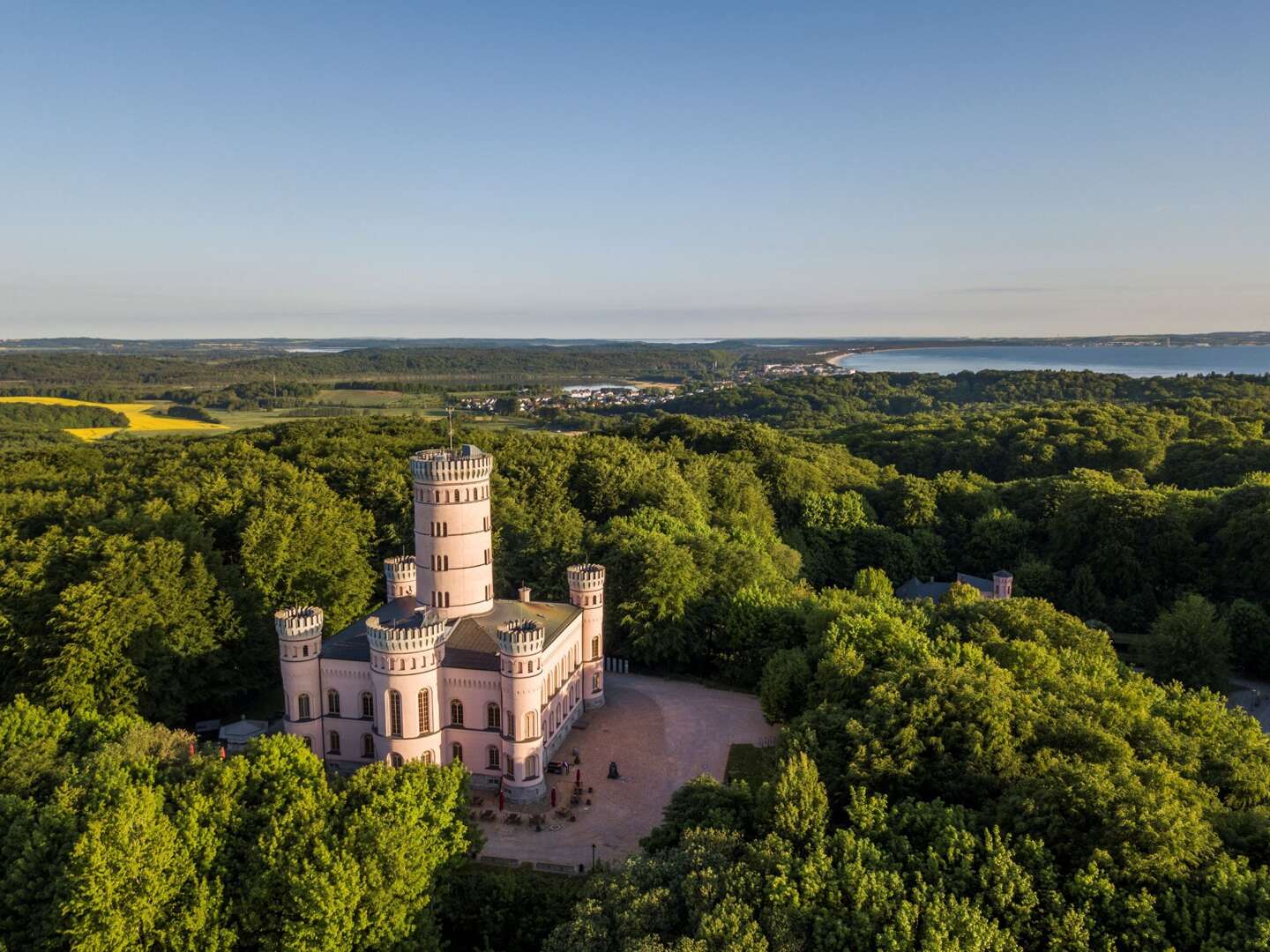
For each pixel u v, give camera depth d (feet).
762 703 307.78
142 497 447.42
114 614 298.76
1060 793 190.08
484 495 298.15
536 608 321.93
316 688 281.54
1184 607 363.97
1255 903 160.97
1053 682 260.42
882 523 593.42
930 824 190.70
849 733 224.74
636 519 453.99
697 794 211.82
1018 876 169.58
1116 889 168.86
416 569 302.66
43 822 179.32
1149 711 253.44
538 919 195.00
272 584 358.64
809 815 190.80
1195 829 179.63
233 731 299.58
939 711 226.99
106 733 234.99
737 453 648.79
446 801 202.39
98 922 161.68
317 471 526.57
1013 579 481.46
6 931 168.76
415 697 267.59
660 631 368.07
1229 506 472.44
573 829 253.65
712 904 167.94
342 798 197.16
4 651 297.74
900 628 290.76
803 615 358.02
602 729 322.14
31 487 499.92
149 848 170.30
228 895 179.32
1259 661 386.11
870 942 157.99
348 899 171.94
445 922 203.10
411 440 635.25
